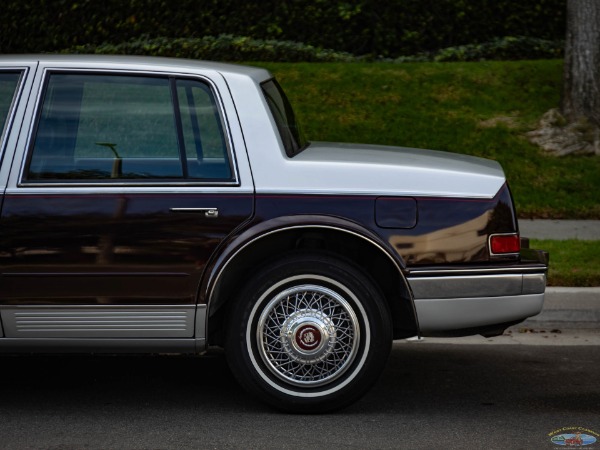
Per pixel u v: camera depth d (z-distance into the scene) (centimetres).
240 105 558
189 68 563
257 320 551
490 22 1452
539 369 669
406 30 1434
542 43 1452
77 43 1422
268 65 1373
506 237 562
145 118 557
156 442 516
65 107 557
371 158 579
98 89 560
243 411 570
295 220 544
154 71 561
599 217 1105
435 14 1437
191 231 544
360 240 556
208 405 582
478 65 1385
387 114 1279
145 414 564
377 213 551
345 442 518
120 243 543
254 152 553
